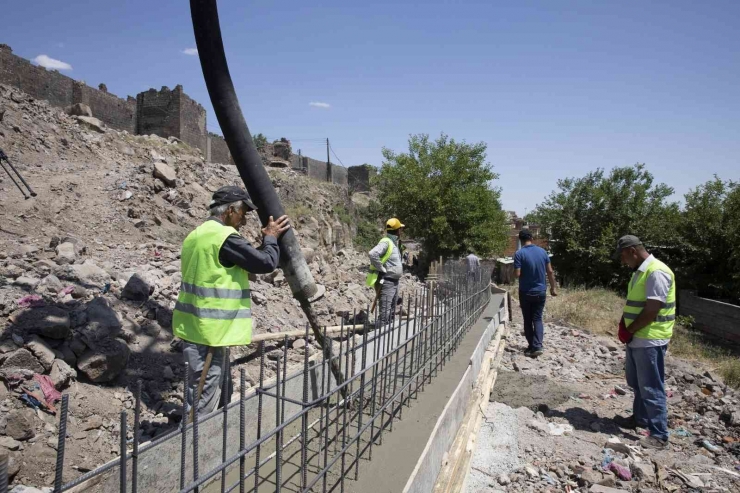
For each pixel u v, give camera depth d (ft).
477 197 64.59
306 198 72.23
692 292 54.19
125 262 24.75
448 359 19.54
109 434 12.53
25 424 11.02
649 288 16.58
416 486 9.65
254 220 39.34
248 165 13.00
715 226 55.47
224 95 12.70
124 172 41.47
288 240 13.35
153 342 17.02
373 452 11.81
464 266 31.91
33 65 67.72
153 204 37.04
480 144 66.69
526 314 27.55
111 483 8.33
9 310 14.42
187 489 6.36
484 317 29.60
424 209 65.26
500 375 22.82
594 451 15.97
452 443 13.58
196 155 73.05
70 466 11.04
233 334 10.83
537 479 13.88
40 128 47.26
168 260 27.50
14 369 12.37
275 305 25.27
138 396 6.07
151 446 7.74
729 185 57.26
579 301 44.32
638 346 17.07
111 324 14.97
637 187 66.44
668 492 13.88
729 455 16.65
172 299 20.04
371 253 22.36
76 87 74.95
